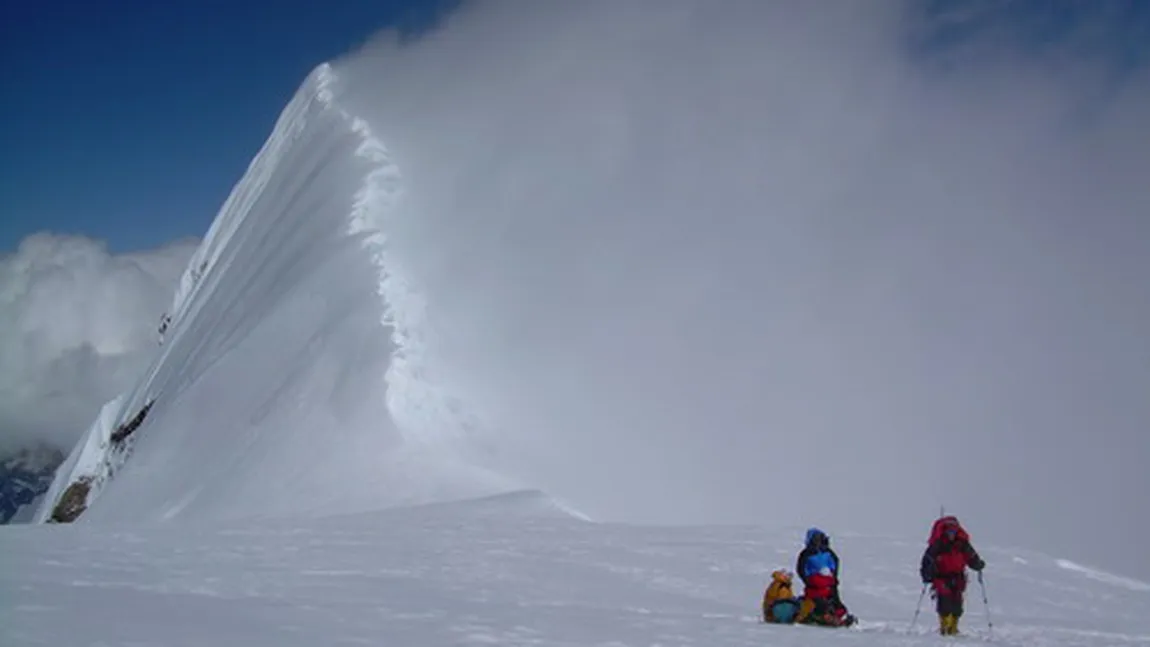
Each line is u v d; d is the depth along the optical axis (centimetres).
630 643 1068
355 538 2094
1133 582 2250
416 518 2605
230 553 1808
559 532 2320
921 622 1606
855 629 1359
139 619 1019
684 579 1856
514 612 1267
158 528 2256
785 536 2388
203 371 8075
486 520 2553
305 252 8281
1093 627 1644
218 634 957
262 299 8344
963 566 1406
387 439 4859
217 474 5438
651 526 2542
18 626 933
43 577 1390
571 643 1040
